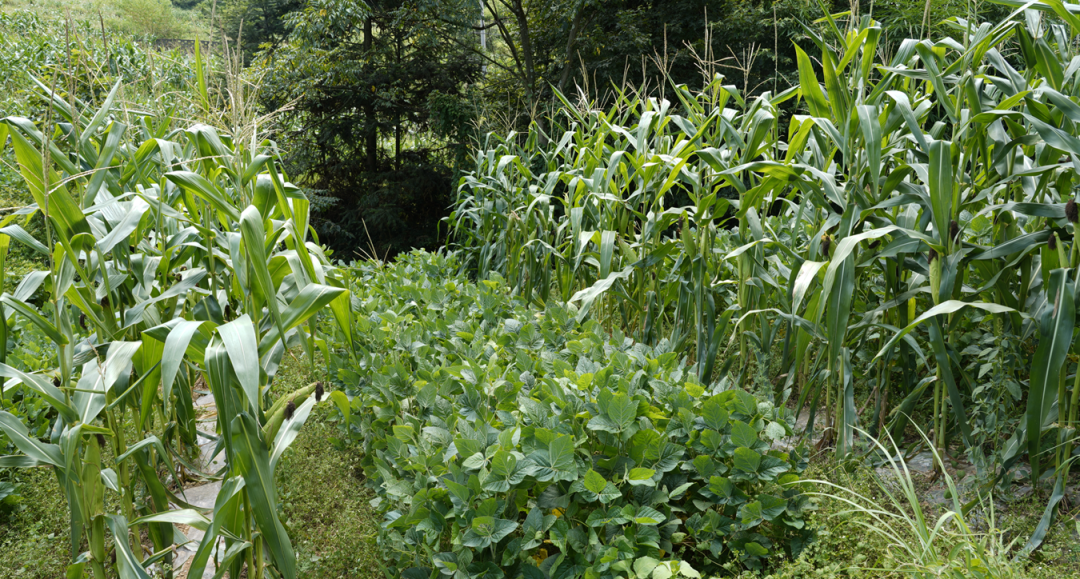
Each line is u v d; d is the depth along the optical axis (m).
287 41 14.55
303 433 3.08
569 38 12.20
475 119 11.72
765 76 11.12
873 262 2.75
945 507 2.35
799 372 3.35
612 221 3.80
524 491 2.01
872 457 2.66
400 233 14.52
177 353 1.51
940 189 2.25
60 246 1.87
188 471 2.99
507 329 3.17
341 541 2.29
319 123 14.10
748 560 1.99
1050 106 2.36
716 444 2.08
